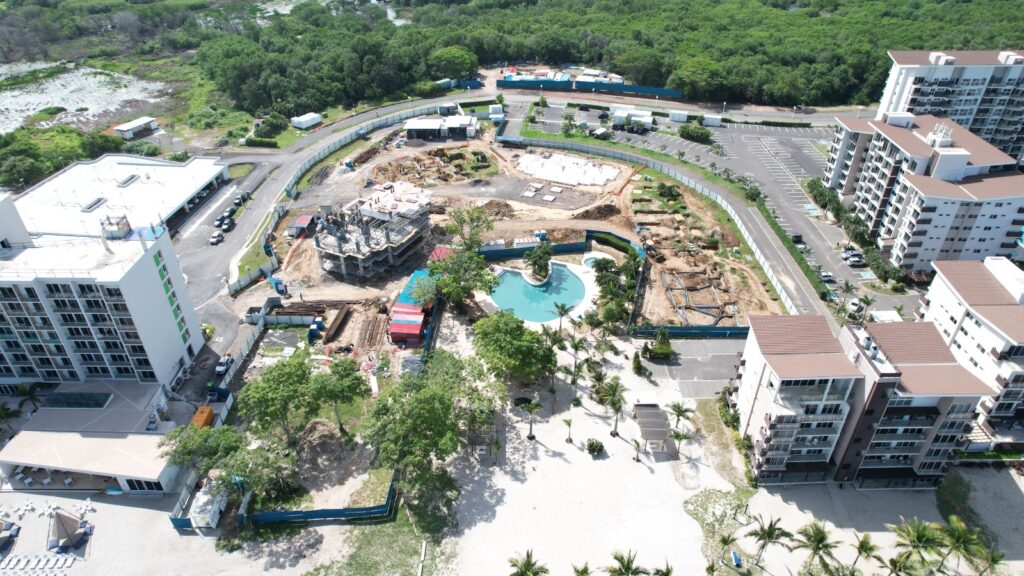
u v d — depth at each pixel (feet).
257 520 358.43
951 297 437.58
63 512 348.59
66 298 398.83
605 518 363.35
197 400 439.63
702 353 485.56
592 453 401.90
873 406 348.59
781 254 600.80
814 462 382.83
